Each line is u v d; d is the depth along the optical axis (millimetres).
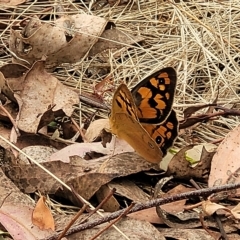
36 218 230
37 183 259
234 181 268
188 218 246
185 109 318
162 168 280
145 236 227
